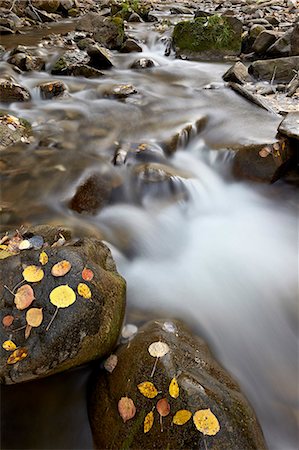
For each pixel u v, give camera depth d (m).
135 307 0.88
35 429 0.67
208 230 1.24
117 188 1.28
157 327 0.79
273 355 0.86
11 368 0.63
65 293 0.68
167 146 1.49
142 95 2.07
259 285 1.03
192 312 0.91
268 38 2.74
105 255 0.88
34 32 3.54
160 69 2.63
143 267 1.04
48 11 4.55
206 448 0.58
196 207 1.32
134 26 4.02
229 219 1.30
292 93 2.09
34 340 0.64
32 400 0.68
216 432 0.59
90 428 0.66
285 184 1.45
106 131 1.61
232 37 2.86
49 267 0.71
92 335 0.67
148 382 0.64
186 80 2.40
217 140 1.58
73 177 1.22
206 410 0.61
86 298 0.68
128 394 0.64
